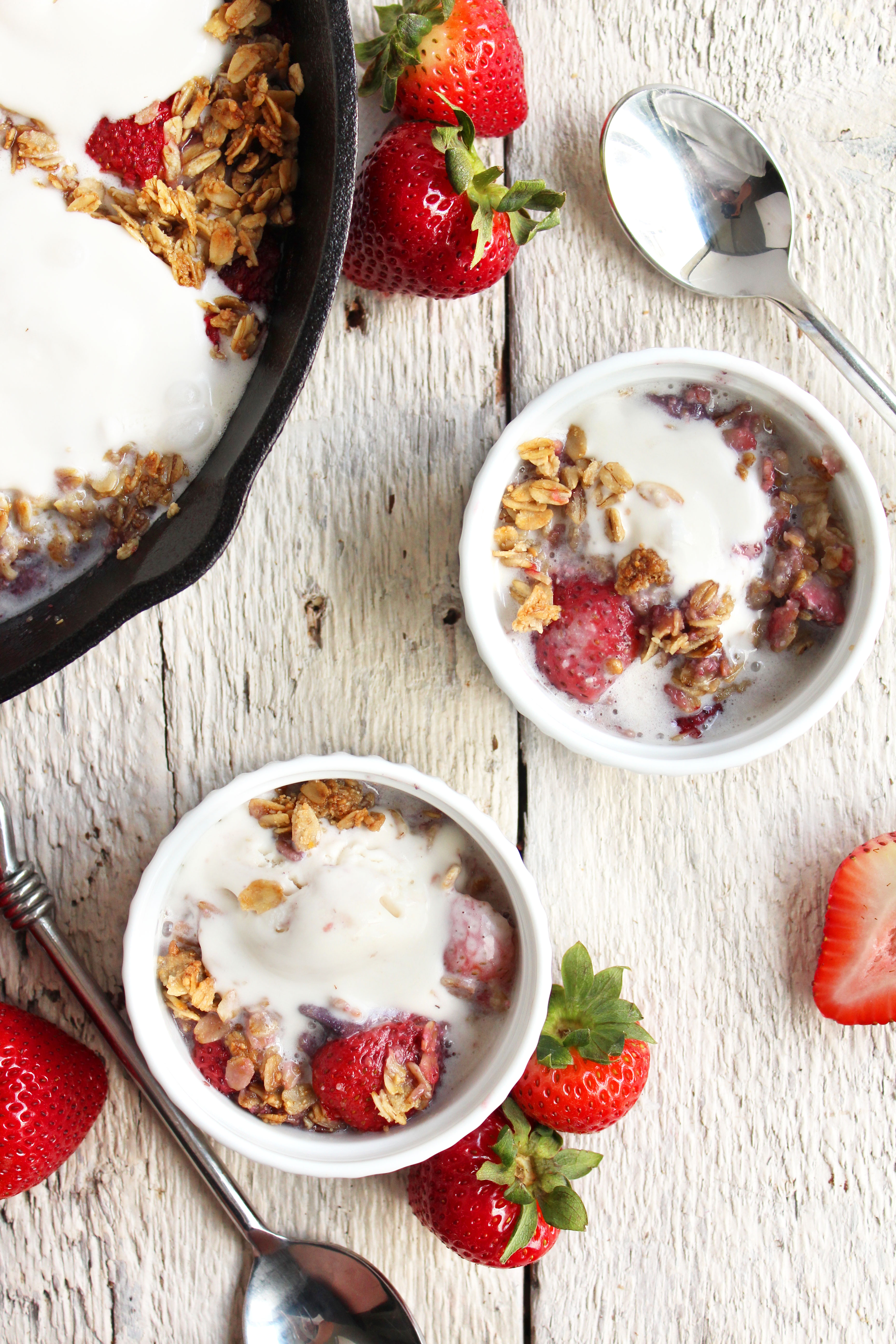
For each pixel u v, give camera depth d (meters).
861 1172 0.73
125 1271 0.71
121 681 0.71
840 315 0.72
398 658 0.71
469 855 0.70
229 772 0.71
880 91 0.71
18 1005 0.71
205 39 0.66
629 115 0.70
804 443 0.69
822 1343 0.73
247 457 0.65
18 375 0.66
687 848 0.72
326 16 0.64
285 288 0.67
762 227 0.71
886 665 0.72
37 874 0.70
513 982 0.69
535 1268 0.72
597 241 0.71
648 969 0.72
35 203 0.65
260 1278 0.71
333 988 0.69
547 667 0.69
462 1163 0.70
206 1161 0.70
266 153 0.67
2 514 0.66
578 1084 0.69
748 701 0.70
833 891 0.72
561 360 0.71
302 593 0.71
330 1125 0.69
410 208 0.68
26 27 0.65
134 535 0.67
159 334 0.66
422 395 0.71
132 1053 0.70
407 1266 0.72
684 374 0.69
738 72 0.71
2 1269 0.71
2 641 0.67
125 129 0.66
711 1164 0.73
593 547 0.69
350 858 0.69
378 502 0.71
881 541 0.69
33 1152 0.69
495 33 0.68
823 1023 0.73
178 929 0.69
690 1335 0.73
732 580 0.69
